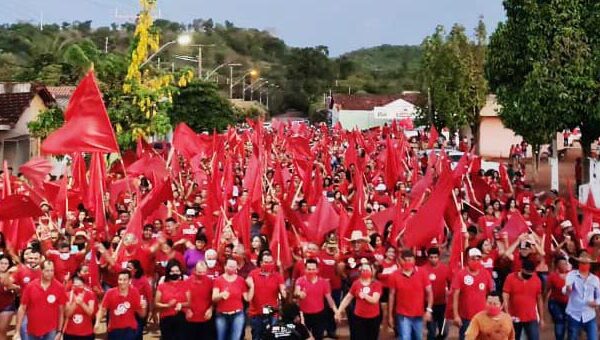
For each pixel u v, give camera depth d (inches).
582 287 436.1
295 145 1195.3
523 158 1707.7
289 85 5295.3
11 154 1284.4
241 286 441.1
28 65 2586.1
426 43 1792.6
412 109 2947.8
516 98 975.6
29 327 408.8
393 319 435.8
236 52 5974.4
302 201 655.1
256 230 612.7
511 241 538.9
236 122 2322.8
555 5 917.2
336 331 532.4
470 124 1814.7
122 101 1132.5
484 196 792.9
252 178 749.3
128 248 502.6
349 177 965.8
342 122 3257.9
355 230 534.3
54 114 1200.8
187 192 823.1
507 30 976.9
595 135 997.8
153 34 1136.8
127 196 712.4
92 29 4453.7
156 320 540.4
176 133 1007.0
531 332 431.8
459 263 478.3
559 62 918.4
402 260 431.8
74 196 695.1
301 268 475.8
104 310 425.7
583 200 976.3
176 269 444.5
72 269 491.2
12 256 489.7
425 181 663.1
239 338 440.5
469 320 436.8
